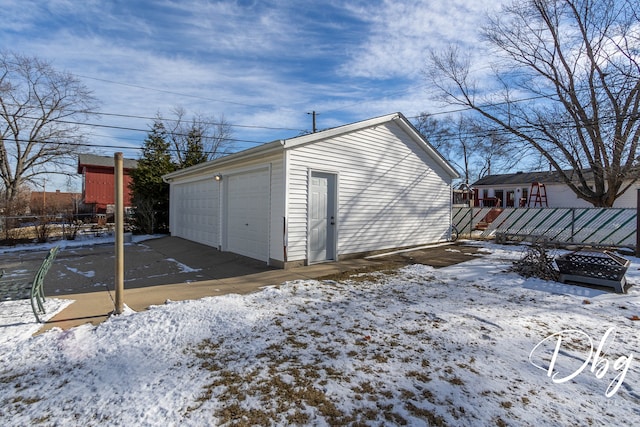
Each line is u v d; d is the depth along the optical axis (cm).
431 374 286
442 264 804
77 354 317
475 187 2862
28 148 2198
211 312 430
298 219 746
